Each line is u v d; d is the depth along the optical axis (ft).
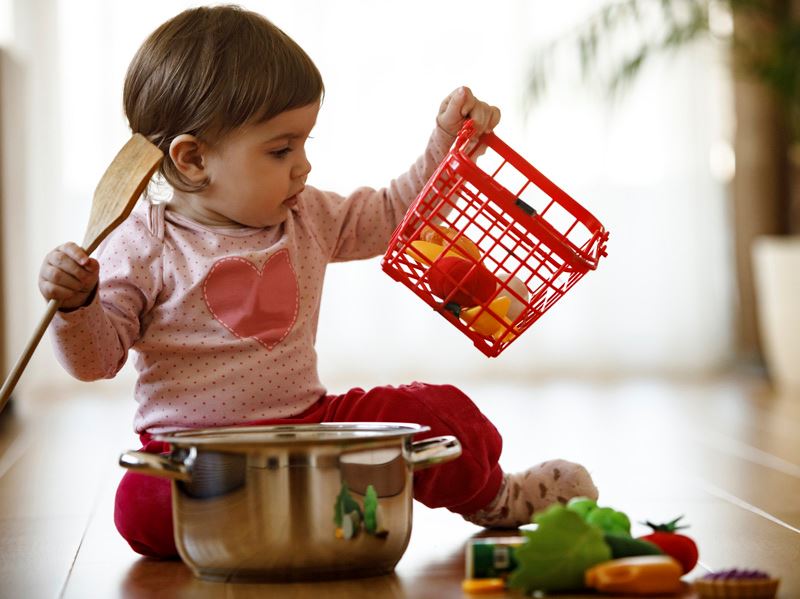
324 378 12.95
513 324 4.20
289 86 4.47
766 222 13.41
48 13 12.30
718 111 13.60
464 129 4.22
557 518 3.48
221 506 3.71
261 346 4.45
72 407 10.59
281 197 4.54
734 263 13.56
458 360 13.12
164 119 4.54
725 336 13.69
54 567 4.15
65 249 3.87
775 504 5.28
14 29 12.26
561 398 10.79
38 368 12.28
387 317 13.00
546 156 13.12
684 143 13.42
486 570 3.62
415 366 13.09
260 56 4.48
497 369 13.25
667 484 5.90
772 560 4.06
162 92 4.53
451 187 4.25
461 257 4.20
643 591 3.44
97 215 3.93
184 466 3.73
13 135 10.87
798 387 11.53
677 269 13.55
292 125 4.49
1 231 10.03
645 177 13.47
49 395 11.80
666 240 13.53
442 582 3.72
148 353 4.44
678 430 8.32
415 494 4.51
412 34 12.95
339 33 12.84
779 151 13.39
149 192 4.89
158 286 4.42
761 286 12.05
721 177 13.64
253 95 4.41
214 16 4.63
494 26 13.05
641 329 13.58
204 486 3.74
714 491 5.67
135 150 3.97
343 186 12.84
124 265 4.40
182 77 4.49
